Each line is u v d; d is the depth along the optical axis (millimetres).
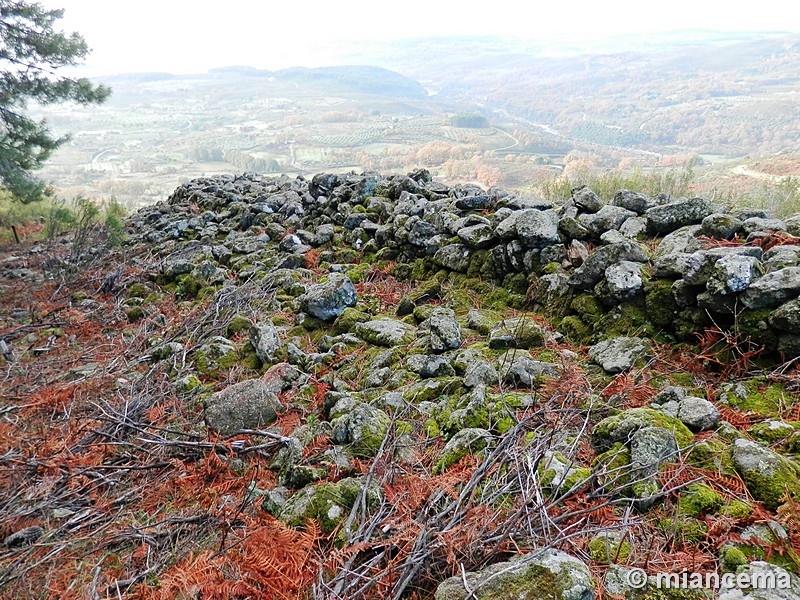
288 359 4465
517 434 2684
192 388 4211
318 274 6832
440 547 2062
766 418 2797
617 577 1904
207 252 8523
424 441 2990
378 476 2686
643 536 2139
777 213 7691
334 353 4512
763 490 2203
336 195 8922
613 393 3178
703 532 2088
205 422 3506
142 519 2797
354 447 2980
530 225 4898
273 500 2662
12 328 6383
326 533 2371
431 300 5469
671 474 2336
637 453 2424
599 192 8898
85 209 10625
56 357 5516
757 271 3260
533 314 4566
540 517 2113
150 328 6055
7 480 3127
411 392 3553
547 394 3170
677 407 2834
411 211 7121
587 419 2697
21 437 3662
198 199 12547
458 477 2486
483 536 2086
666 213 4695
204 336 5348
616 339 3689
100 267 8672
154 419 3775
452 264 5629
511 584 1741
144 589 2234
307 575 2127
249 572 2148
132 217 12898
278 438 3162
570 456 2496
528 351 3857
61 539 2697
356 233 7500
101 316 6648
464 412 3037
